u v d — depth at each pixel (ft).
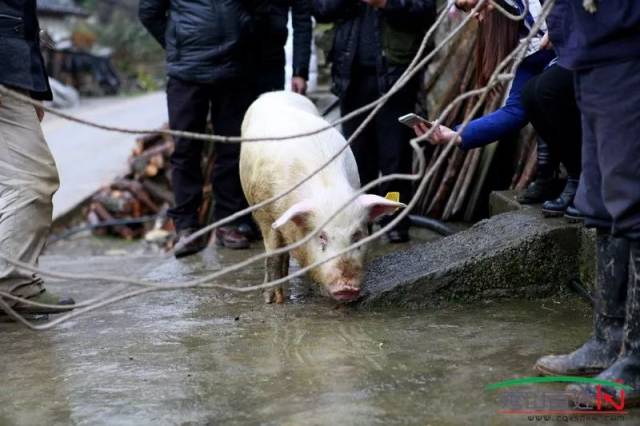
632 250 10.69
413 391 11.48
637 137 10.28
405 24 19.61
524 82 16.37
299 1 22.39
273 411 10.99
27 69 15.64
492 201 20.89
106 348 14.15
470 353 12.99
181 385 12.14
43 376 12.85
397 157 20.51
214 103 21.94
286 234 15.47
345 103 20.98
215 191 22.41
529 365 12.33
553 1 10.37
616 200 10.53
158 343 14.29
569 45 10.90
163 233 37.35
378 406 10.98
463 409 10.78
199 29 20.68
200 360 13.24
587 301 15.64
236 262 20.75
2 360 13.73
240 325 15.17
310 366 12.68
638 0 10.18
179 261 21.30
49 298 16.65
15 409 11.54
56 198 41.34
